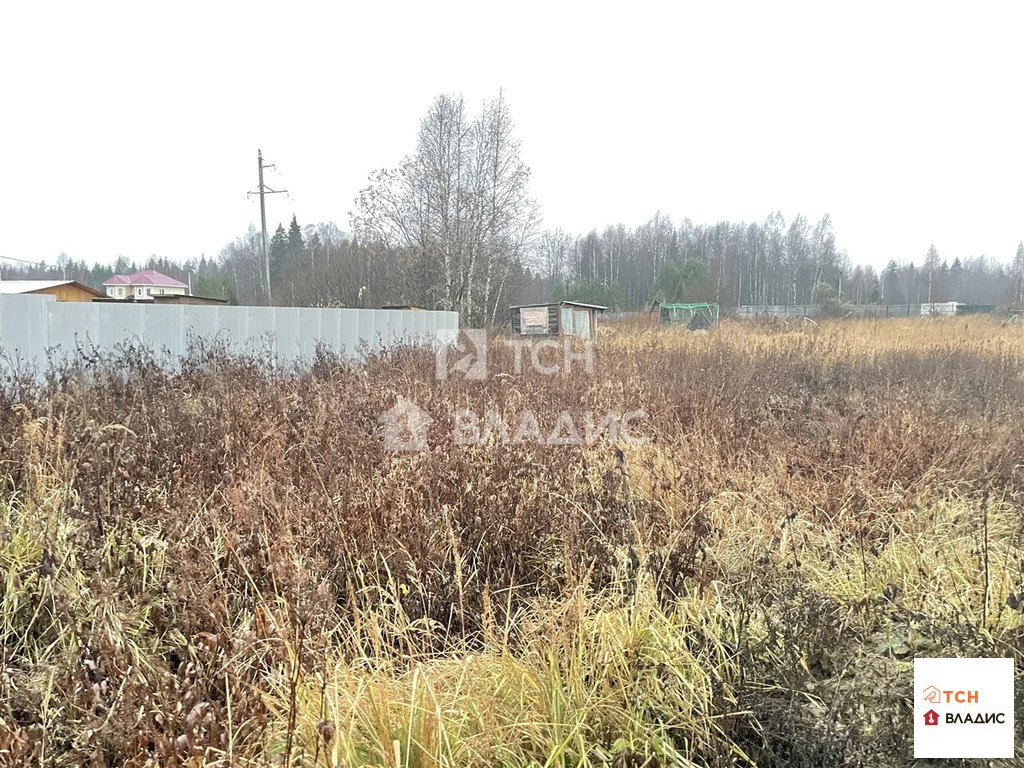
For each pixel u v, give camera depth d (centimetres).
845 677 248
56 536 305
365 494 334
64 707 222
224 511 329
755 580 304
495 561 328
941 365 1002
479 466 371
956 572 324
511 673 239
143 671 234
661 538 339
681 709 235
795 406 721
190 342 889
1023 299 4288
